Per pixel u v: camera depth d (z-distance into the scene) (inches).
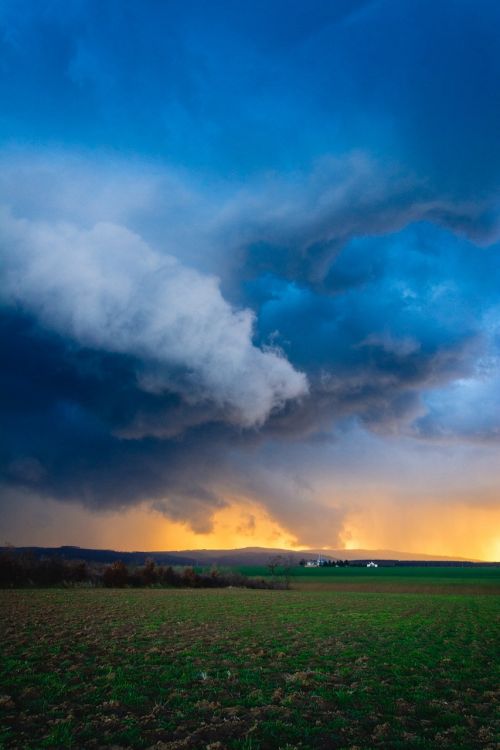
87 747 444.5
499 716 570.9
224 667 807.7
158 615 1604.3
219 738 475.2
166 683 687.7
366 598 2901.1
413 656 967.6
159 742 456.4
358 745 465.1
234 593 3181.6
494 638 1284.4
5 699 571.2
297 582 5196.9
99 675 719.7
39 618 1393.9
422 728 523.8
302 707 585.9
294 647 1040.8
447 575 7076.8
